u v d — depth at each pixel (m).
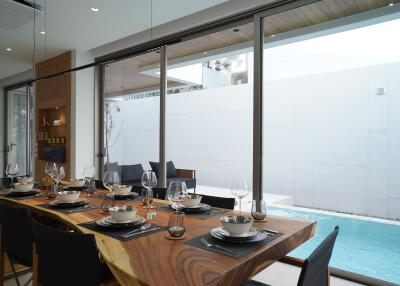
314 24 3.76
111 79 5.76
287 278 2.81
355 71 4.85
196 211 2.08
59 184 3.21
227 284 1.11
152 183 2.32
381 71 4.50
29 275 2.83
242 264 1.19
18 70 7.20
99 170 5.80
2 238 2.36
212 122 7.07
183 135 7.50
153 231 1.61
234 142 6.77
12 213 2.03
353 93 4.91
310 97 5.54
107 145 5.80
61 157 5.77
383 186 4.56
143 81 5.55
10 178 3.72
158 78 5.42
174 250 1.33
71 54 5.58
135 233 1.57
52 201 2.47
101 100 5.81
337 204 5.20
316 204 5.51
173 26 4.45
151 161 5.51
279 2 3.43
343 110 5.07
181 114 7.52
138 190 3.28
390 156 4.49
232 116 6.79
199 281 1.04
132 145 5.67
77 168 5.52
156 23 4.30
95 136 5.77
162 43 2.89
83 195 2.76
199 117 7.25
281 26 3.87
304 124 5.68
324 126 5.38
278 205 5.56
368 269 3.04
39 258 1.59
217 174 7.04
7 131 8.59
